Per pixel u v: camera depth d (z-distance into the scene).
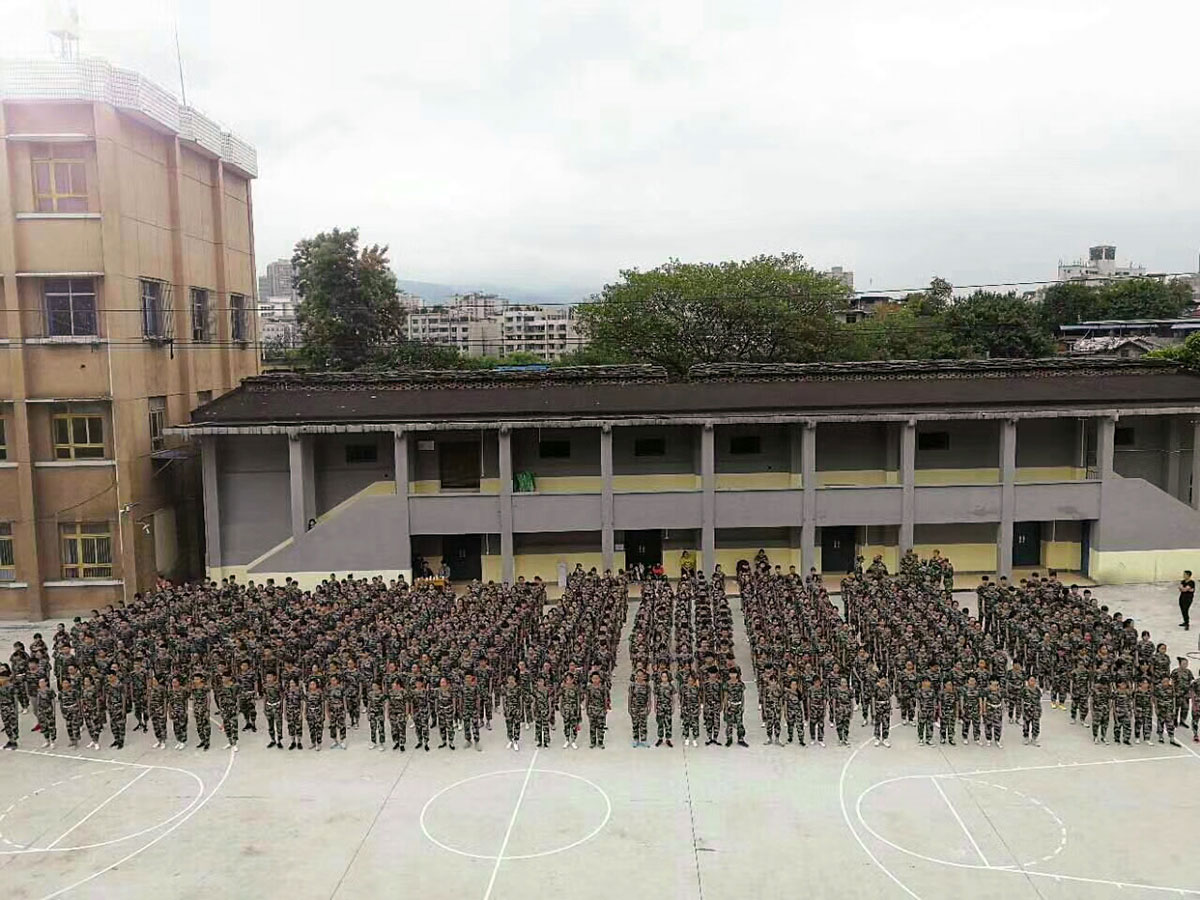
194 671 24.03
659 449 39.53
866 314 113.06
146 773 22.12
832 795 20.36
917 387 38.88
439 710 23.14
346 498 39.00
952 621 28.08
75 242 34.50
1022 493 37.00
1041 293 126.31
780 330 66.62
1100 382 39.53
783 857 17.84
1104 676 22.91
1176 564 37.41
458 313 188.88
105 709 24.16
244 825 19.47
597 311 69.12
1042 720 24.58
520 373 40.56
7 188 34.09
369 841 18.70
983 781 20.97
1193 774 21.25
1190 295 117.81
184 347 40.25
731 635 26.05
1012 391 38.16
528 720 24.81
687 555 39.25
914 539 39.47
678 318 66.62
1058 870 17.30
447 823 19.36
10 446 35.59
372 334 73.19
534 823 19.30
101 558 36.09
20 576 35.81
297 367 74.94
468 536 39.88
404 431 35.75
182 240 39.94
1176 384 39.03
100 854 18.41
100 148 34.12
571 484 39.31
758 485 39.44
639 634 26.94
